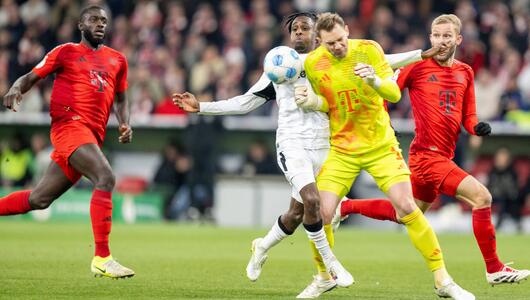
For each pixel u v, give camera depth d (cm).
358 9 6406
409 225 2230
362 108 2267
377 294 2375
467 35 5956
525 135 5525
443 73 2533
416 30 6084
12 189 5788
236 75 6025
